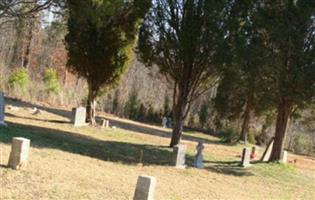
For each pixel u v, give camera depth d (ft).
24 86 119.75
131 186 41.68
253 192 56.08
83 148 59.98
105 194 36.22
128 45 85.10
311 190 66.90
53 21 103.91
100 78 86.74
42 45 186.91
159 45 72.90
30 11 71.92
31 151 47.26
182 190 47.09
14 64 174.09
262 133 145.28
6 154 42.16
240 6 69.15
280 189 62.85
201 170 63.82
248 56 70.33
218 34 68.33
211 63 70.95
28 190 32.48
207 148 96.73
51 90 127.75
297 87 76.89
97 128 86.84
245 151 75.10
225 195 49.60
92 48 83.87
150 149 71.72
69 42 84.43
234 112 136.56
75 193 34.37
